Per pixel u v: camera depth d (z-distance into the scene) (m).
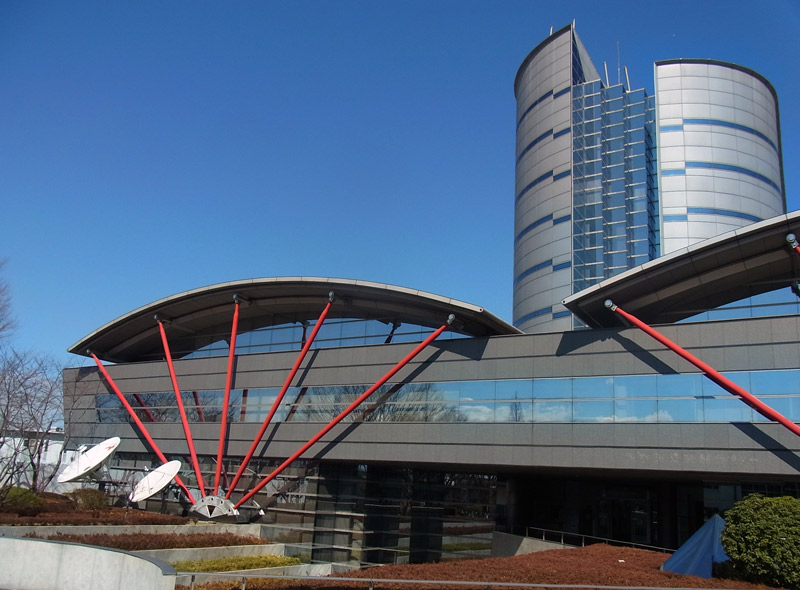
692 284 28.53
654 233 66.69
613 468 27.12
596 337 28.80
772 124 72.12
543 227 69.69
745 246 26.19
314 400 36.00
